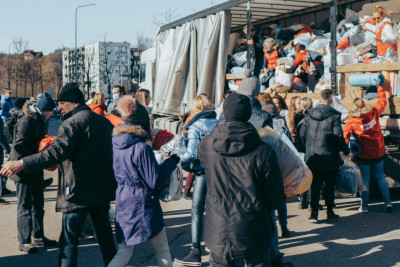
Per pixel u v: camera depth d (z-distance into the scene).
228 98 3.31
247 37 10.01
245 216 3.16
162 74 12.23
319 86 8.47
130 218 3.68
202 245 5.61
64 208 3.89
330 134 6.02
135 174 3.65
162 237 3.88
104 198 4.00
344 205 7.48
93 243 5.69
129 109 3.79
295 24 11.78
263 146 3.24
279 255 4.57
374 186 7.66
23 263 5.01
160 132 5.45
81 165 3.88
